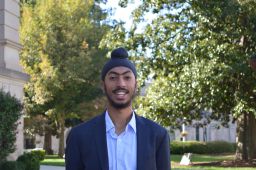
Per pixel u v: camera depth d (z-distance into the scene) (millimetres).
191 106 19203
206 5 17531
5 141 12727
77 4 31453
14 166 13023
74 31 31047
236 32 17578
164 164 3223
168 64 19406
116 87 3184
